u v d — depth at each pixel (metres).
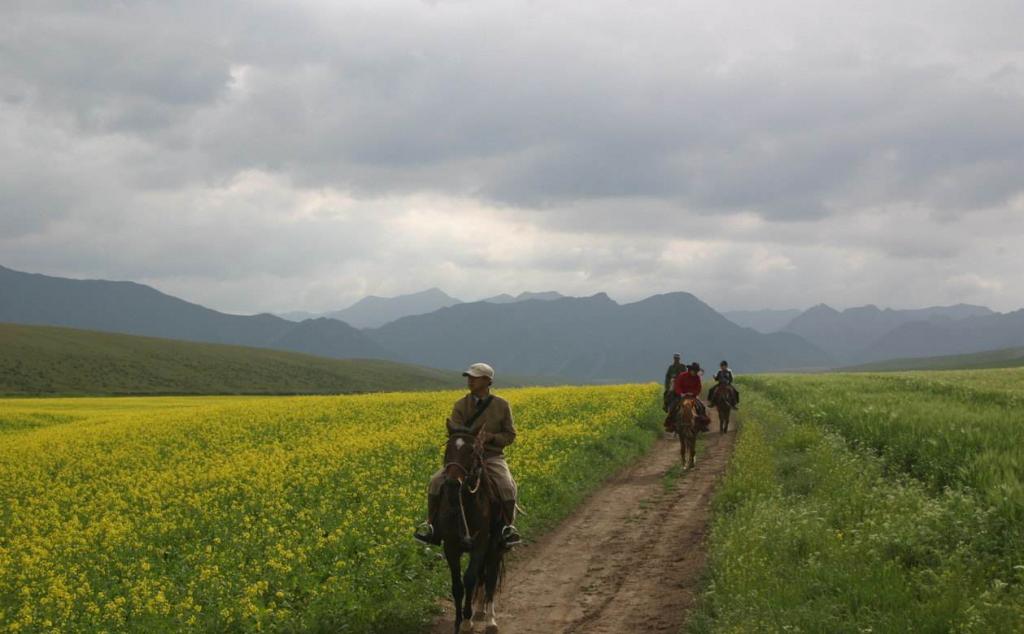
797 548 11.70
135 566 12.43
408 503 15.49
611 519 16.91
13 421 41.47
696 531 15.47
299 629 10.05
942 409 23.28
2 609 11.02
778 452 21.59
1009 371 70.62
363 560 12.38
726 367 32.41
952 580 9.45
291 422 32.94
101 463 24.75
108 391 107.25
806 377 60.53
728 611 9.76
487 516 10.55
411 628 10.52
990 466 14.02
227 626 9.98
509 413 11.29
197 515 16.00
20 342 125.94
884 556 10.70
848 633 8.59
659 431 31.55
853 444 21.06
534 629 10.80
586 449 23.77
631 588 12.27
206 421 33.69
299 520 15.02
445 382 191.50
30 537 15.98
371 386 156.12
